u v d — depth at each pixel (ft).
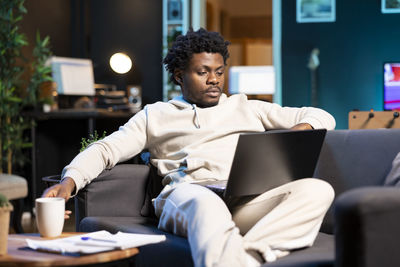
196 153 7.13
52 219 5.84
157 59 24.71
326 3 25.64
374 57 25.46
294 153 6.25
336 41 25.67
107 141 7.31
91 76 19.33
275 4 26.20
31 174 16.47
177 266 5.96
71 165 6.97
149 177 7.67
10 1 15.24
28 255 5.15
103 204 7.37
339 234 4.52
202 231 5.35
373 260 4.39
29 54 19.20
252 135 5.74
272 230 5.65
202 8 26.55
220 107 7.57
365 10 25.40
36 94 16.58
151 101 24.76
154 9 24.67
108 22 24.45
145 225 7.01
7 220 5.20
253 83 25.08
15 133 15.30
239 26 29.12
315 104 25.71
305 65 25.95
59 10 21.45
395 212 4.49
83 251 5.08
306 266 5.09
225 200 6.36
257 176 6.04
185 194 6.21
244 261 5.15
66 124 18.49
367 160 6.98
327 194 5.90
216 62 7.45
